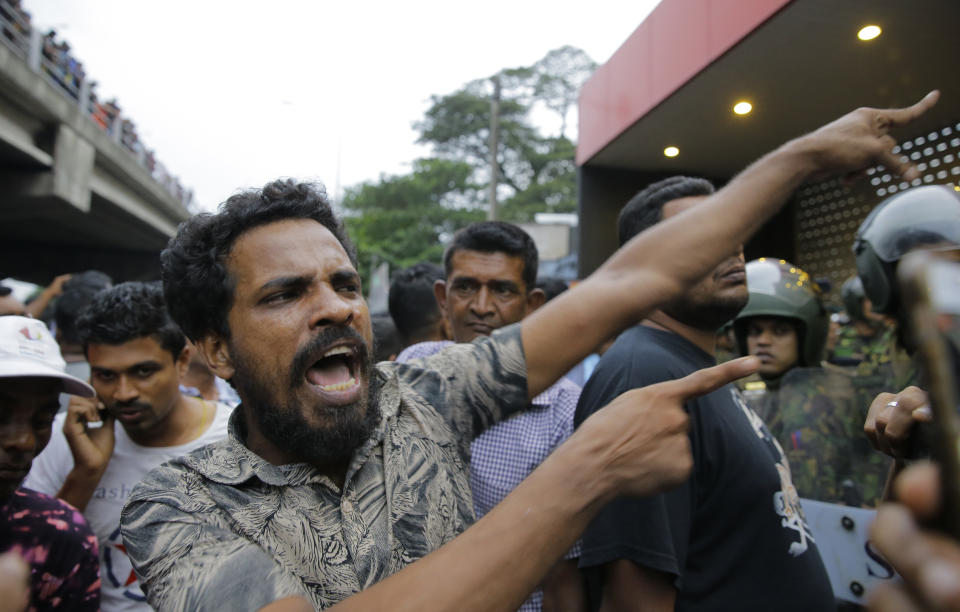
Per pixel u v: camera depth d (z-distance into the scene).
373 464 1.02
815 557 1.43
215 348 1.06
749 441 1.42
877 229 1.92
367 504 0.97
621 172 6.35
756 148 5.34
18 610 0.54
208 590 0.77
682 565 1.28
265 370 0.97
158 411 1.97
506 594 0.68
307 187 1.06
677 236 1.12
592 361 3.48
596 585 1.38
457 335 2.30
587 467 0.74
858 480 2.17
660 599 1.25
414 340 3.15
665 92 4.55
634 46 5.09
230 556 0.81
